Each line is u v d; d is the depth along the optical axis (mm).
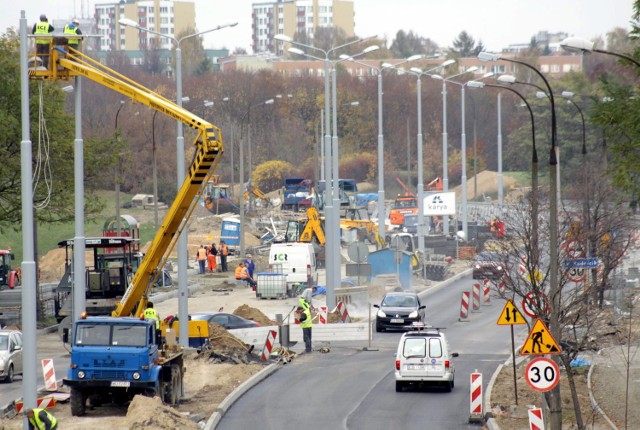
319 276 194000
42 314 136625
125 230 177000
